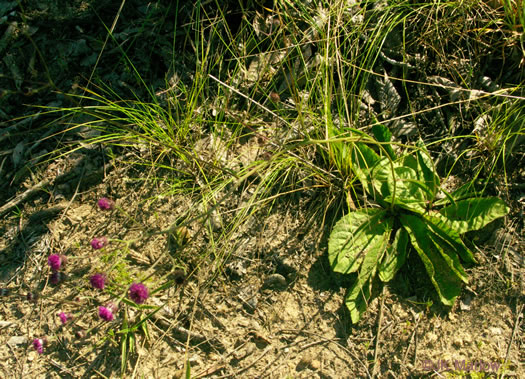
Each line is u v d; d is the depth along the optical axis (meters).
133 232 0.47
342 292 0.44
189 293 0.44
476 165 0.48
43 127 0.47
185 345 0.42
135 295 0.37
